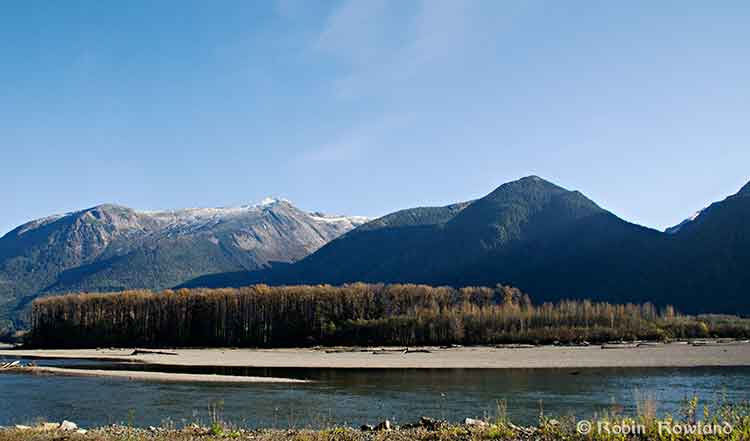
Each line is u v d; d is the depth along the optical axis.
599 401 53.75
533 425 40.94
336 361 109.06
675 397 55.62
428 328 162.00
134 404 53.72
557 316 168.38
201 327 181.12
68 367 100.69
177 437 29.98
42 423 36.94
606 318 166.88
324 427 39.38
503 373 82.06
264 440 29.22
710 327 164.38
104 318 187.25
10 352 156.12
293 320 178.00
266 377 79.25
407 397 57.34
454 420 43.28
